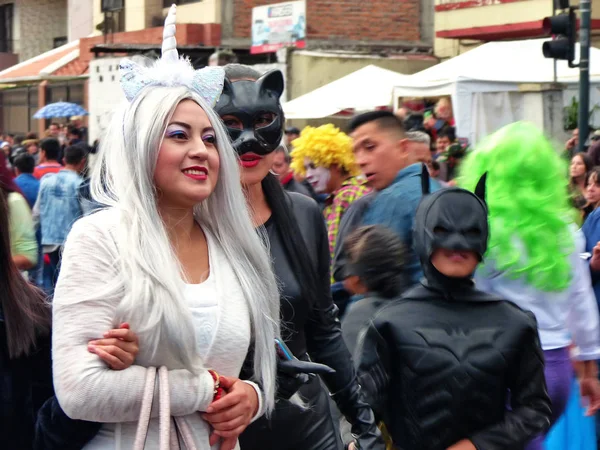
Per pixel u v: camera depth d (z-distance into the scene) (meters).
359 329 3.70
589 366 4.18
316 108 14.28
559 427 4.45
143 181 2.28
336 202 6.21
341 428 3.89
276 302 2.55
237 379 2.35
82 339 2.18
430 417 3.04
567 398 3.87
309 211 3.36
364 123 5.05
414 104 14.52
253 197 3.22
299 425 3.18
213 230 2.46
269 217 3.24
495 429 3.03
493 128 12.01
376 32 19.50
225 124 3.17
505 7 15.84
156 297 2.19
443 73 12.33
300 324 3.22
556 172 3.75
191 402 2.22
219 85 2.43
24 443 2.66
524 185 3.68
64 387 2.16
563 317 3.80
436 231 3.03
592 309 3.97
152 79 2.36
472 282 3.12
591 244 5.21
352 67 17.53
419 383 3.04
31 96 25.84
